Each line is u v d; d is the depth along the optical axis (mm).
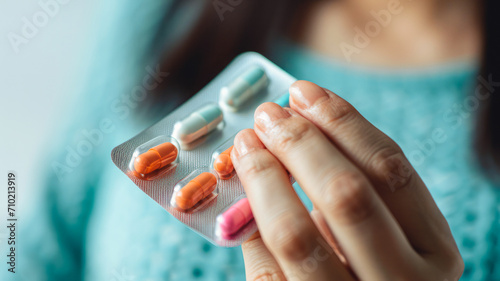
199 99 272
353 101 362
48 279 340
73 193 355
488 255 324
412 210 226
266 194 219
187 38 383
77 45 419
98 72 407
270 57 380
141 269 317
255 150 227
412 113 357
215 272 314
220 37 379
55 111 394
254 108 270
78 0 422
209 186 246
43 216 354
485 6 354
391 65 366
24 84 405
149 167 246
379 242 214
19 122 387
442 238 229
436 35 365
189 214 243
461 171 342
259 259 236
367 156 225
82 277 341
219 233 239
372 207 213
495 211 332
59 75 407
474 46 360
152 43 402
